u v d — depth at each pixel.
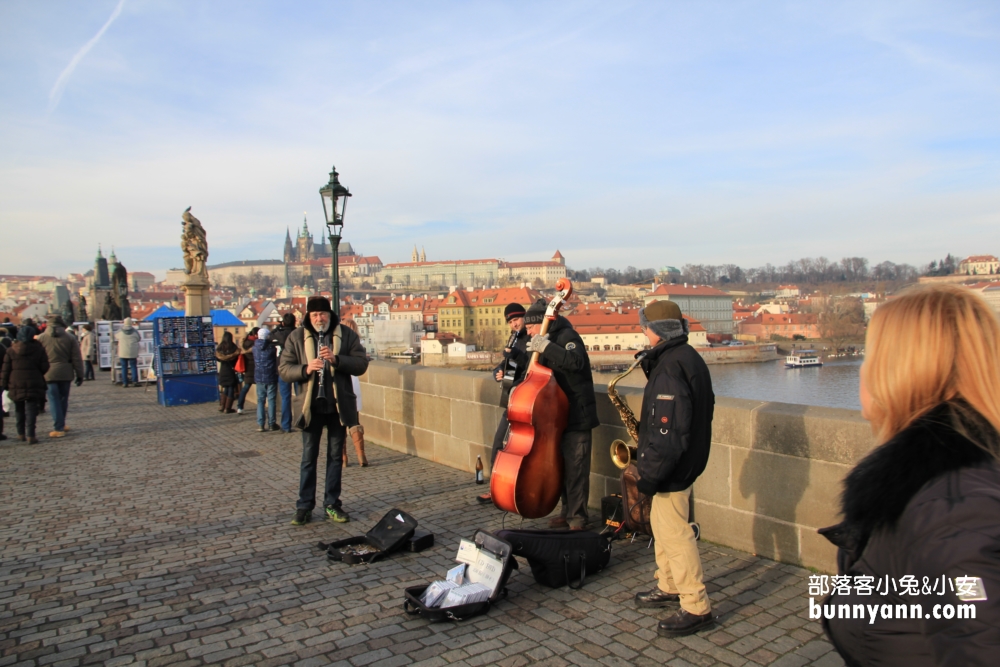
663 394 3.73
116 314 33.25
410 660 3.62
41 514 6.63
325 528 6.08
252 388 15.54
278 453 9.65
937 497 1.29
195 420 13.10
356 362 6.27
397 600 4.43
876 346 1.59
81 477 8.24
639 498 5.25
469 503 6.80
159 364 15.65
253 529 6.08
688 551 3.86
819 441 4.61
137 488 7.66
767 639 3.75
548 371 5.52
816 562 4.68
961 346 1.44
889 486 1.35
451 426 8.53
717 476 5.31
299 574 4.94
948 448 1.33
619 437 6.19
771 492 4.94
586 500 5.66
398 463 8.81
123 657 3.72
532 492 5.40
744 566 4.84
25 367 10.51
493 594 4.27
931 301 1.52
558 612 4.18
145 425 12.49
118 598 4.54
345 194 11.51
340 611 4.27
